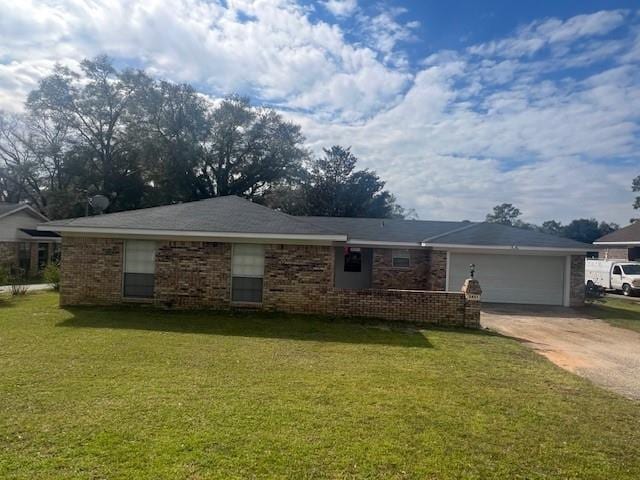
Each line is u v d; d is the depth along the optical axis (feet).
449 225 80.79
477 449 15.53
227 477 12.89
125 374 22.90
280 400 19.62
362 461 14.24
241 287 45.70
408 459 14.53
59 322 37.58
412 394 21.30
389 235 73.31
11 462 13.30
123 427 16.07
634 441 16.84
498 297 66.59
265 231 43.98
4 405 18.01
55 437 15.10
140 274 46.37
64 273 46.62
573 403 21.12
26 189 148.46
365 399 20.25
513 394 22.11
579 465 14.71
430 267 69.10
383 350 31.09
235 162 151.12
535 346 36.24
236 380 22.49
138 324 37.47
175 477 12.76
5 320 38.22
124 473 12.87
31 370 23.09
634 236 104.94
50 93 135.33
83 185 138.82
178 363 25.48
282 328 37.99
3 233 87.25
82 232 45.80
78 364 24.56
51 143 140.56
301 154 160.76
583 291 64.69
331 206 156.87
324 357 28.40
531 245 64.23
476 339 36.65
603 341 39.65
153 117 140.46
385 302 43.80
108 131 141.49
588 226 229.25
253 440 15.39
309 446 15.11
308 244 45.01
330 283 44.73
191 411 17.88
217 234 44.14
